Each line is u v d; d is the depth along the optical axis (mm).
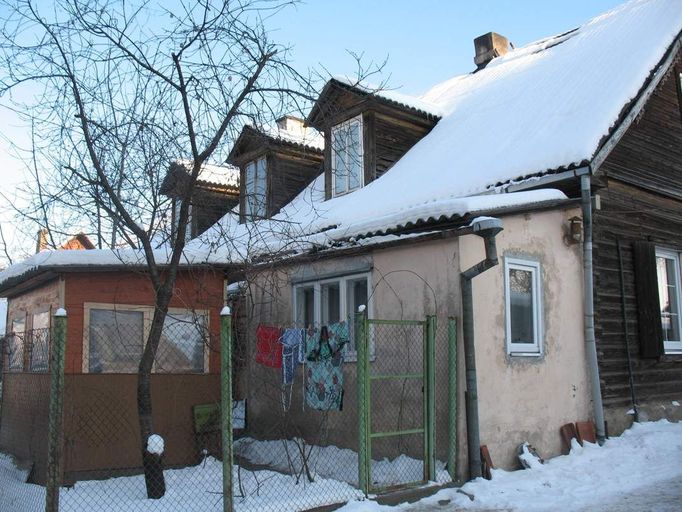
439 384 7270
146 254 6527
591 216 8656
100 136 6980
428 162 11719
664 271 10977
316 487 6441
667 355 10180
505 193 8609
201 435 7980
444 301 7363
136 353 8070
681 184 11141
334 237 9016
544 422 7891
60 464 4930
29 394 7547
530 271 8125
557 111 10586
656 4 12844
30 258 7918
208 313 8438
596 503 6180
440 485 6645
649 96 10516
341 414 8734
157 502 5988
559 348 8297
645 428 9266
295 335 7785
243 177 14523
